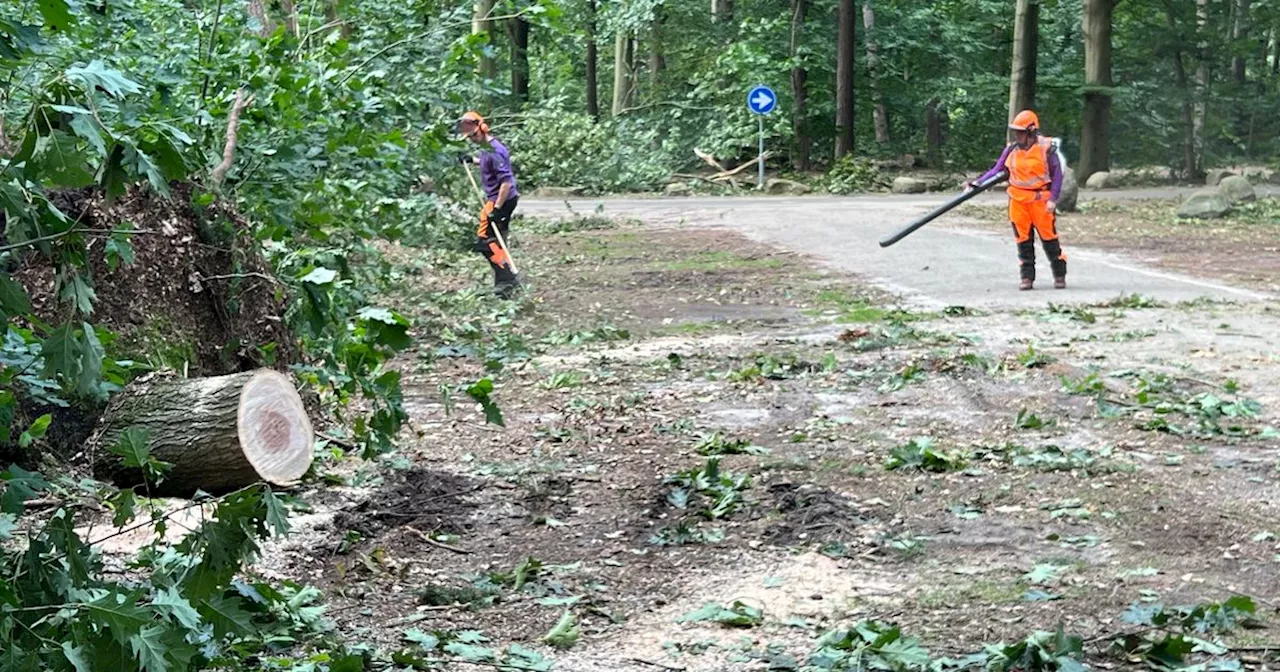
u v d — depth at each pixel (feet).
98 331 13.97
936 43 142.00
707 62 132.98
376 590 17.53
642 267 55.57
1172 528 19.62
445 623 16.40
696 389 30.45
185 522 17.60
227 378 18.13
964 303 43.47
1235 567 17.89
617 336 38.09
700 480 22.24
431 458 23.98
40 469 18.70
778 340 36.83
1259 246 61.62
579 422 27.12
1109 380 30.32
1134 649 14.71
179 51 31.60
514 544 19.58
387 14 37.14
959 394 29.07
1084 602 16.52
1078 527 19.80
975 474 22.65
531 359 34.27
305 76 30.22
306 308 21.65
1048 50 155.33
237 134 28.99
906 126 150.71
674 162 123.34
